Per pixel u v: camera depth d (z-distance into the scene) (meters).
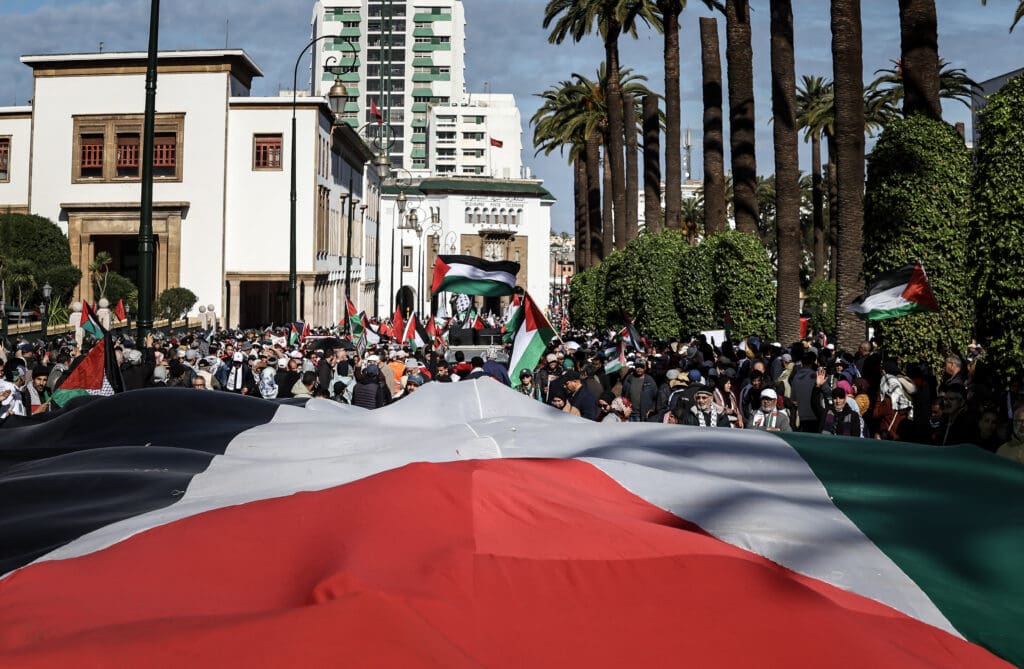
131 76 66.38
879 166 18.75
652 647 2.82
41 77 66.56
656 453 4.59
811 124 55.19
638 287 39.53
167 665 2.33
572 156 72.44
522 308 14.90
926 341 18.09
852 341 22.23
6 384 12.30
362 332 34.09
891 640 3.03
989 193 14.27
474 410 5.73
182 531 3.40
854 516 3.86
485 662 2.66
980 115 14.73
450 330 42.88
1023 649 3.07
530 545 3.21
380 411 5.86
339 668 2.38
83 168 66.88
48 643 2.43
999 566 3.49
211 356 21.81
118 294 61.16
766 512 3.79
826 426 12.42
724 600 3.00
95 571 3.14
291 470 4.52
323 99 66.69
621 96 56.56
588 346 32.75
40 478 4.30
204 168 65.94
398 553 3.10
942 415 11.58
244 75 69.31
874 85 50.41
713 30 34.75
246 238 66.75
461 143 175.75
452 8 189.25
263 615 2.55
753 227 31.17
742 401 14.94
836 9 22.02
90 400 6.22
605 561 3.17
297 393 17.73
